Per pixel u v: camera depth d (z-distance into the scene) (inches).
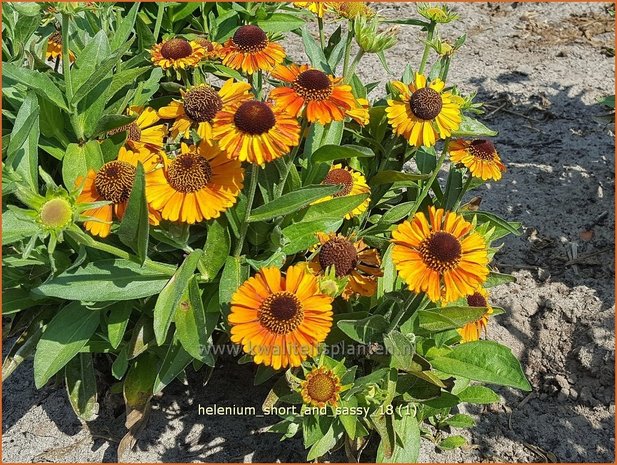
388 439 15.0
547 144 29.9
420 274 12.3
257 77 18.1
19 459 18.6
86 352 17.2
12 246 15.2
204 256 15.1
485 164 16.7
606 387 20.4
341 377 14.7
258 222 15.4
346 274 14.7
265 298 12.7
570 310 22.4
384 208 21.1
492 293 23.4
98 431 19.3
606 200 26.9
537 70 34.6
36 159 14.7
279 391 15.7
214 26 25.8
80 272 13.8
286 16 26.4
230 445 18.9
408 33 38.5
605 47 36.3
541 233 25.7
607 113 31.2
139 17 22.5
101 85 16.3
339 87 14.7
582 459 18.8
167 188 13.0
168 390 20.3
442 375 15.4
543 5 40.8
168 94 23.1
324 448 15.4
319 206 15.8
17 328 18.0
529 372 21.2
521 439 19.4
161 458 18.6
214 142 13.6
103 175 13.1
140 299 16.0
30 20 17.0
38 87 15.1
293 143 13.1
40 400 20.2
